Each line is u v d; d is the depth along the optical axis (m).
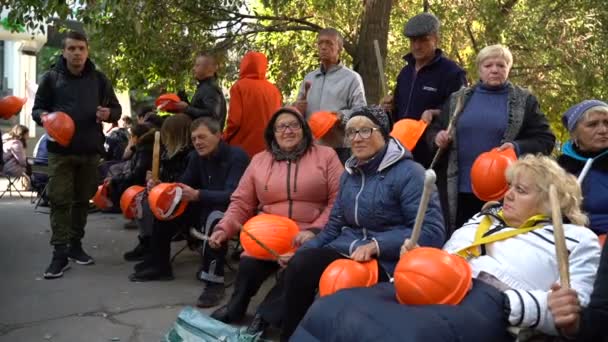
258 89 6.19
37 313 4.65
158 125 6.89
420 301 2.43
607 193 3.55
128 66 8.92
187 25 8.90
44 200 9.86
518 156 4.03
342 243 3.67
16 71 16.36
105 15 7.66
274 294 4.12
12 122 16.09
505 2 9.95
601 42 9.71
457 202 4.36
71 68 5.67
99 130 5.86
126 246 6.96
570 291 2.43
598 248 2.72
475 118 4.28
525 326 2.46
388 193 3.60
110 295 5.09
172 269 5.85
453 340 2.31
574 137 3.72
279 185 4.41
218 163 5.21
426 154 4.83
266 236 3.73
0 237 7.37
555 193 2.49
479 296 2.48
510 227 2.93
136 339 4.17
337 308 2.51
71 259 6.10
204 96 6.16
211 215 4.91
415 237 2.66
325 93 5.55
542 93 10.57
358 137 3.63
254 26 9.45
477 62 4.43
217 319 4.29
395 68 10.59
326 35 5.53
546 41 9.75
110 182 7.49
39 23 7.91
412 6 10.67
